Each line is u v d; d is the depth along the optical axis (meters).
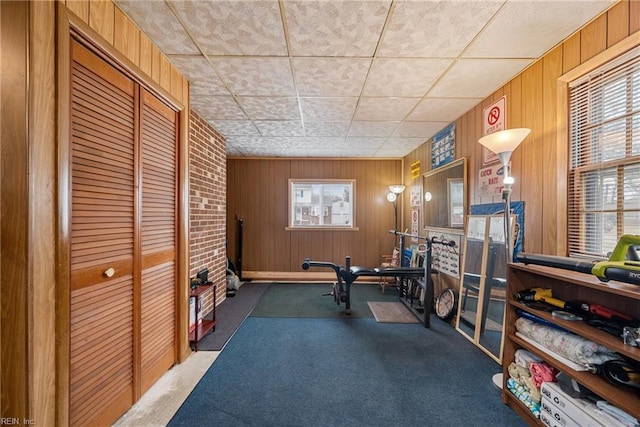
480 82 2.33
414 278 3.78
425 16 1.55
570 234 1.77
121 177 1.55
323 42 1.79
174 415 1.62
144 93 1.76
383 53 1.92
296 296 4.17
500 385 1.89
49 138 1.12
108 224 1.46
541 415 1.49
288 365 2.19
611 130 1.54
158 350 1.93
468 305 2.79
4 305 1.05
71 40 1.24
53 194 1.14
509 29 1.66
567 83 1.79
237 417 1.62
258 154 5.03
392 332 2.85
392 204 5.24
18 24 1.04
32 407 1.06
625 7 1.41
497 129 2.46
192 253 2.97
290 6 1.48
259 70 2.15
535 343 1.63
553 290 1.75
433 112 3.01
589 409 1.27
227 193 5.23
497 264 2.39
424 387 1.92
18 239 1.05
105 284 1.44
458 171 3.09
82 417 1.29
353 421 1.60
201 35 1.73
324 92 2.53
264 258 5.22
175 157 2.16
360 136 3.91
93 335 1.36
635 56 1.40
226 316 3.29
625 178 1.47
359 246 5.23
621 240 1.24
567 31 1.68
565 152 1.79
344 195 5.32
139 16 1.56
